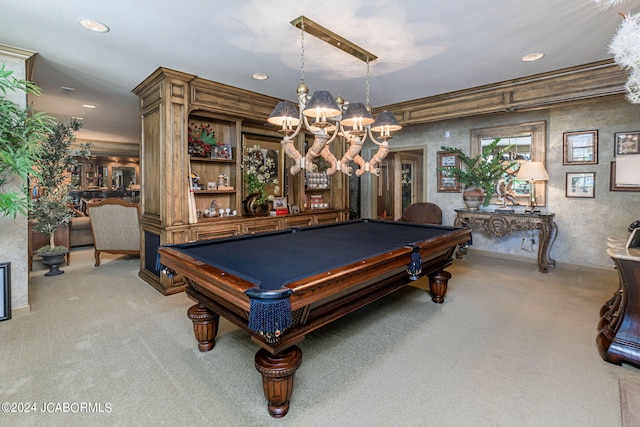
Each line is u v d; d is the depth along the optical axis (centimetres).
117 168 1011
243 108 417
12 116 272
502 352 223
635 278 204
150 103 374
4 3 212
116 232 461
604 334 221
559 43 277
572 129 436
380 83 384
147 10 222
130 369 202
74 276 410
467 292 349
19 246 283
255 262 200
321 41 272
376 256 202
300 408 167
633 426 153
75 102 460
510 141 490
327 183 575
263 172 491
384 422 157
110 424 155
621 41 169
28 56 284
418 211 536
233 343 238
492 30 255
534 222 430
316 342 239
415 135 602
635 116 392
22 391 180
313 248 245
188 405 170
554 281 387
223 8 221
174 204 349
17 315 282
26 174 257
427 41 272
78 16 229
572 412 163
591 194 425
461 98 420
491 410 165
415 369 203
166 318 280
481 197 494
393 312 295
